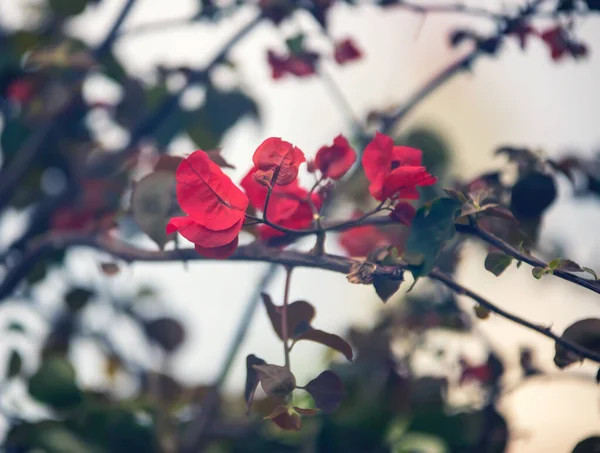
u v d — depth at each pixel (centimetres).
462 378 119
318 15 107
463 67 108
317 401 84
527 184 93
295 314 86
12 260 127
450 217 82
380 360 123
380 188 85
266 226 87
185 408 131
